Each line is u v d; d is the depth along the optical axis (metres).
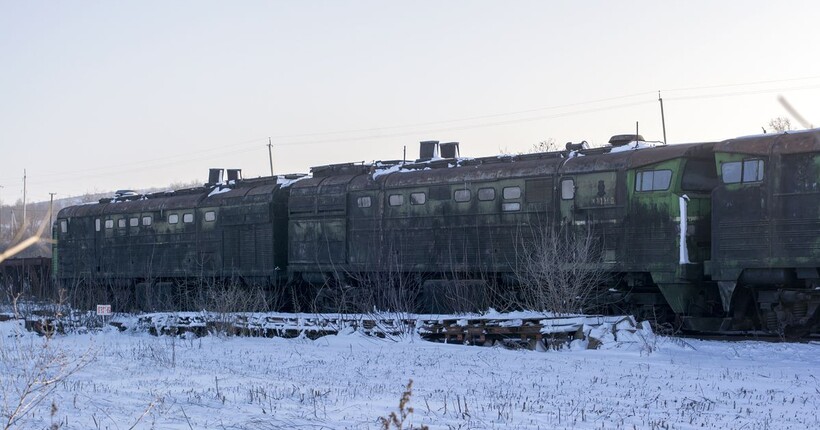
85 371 16.77
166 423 11.17
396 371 16.03
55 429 9.58
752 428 10.46
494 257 24.23
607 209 22.00
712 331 20.27
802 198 18.59
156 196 36.66
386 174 27.48
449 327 20.80
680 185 20.86
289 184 31.33
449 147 29.92
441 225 25.53
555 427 10.56
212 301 28.12
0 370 16.84
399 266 26.05
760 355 17.06
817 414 11.31
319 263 28.86
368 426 10.66
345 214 28.11
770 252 18.95
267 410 12.04
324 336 22.23
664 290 21.02
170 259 34.31
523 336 19.42
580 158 23.00
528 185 23.66
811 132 18.69
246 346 21.45
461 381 14.62
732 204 19.62
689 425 10.69
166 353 19.88
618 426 10.56
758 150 19.22
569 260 22.09
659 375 14.88
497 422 10.92
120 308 33.75
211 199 32.94
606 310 22.36
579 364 16.39
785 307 19.42
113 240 36.94
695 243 20.86
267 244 30.72
